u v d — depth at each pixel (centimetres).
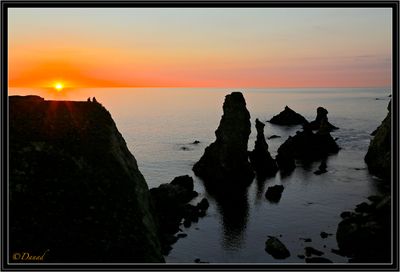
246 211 6134
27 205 3484
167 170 9094
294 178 8175
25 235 3206
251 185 7788
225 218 5828
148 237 3766
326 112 15450
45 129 4500
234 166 8175
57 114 4819
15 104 4772
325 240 4828
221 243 4853
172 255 4484
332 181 7794
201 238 5028
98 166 4272
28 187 3662
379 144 8475
